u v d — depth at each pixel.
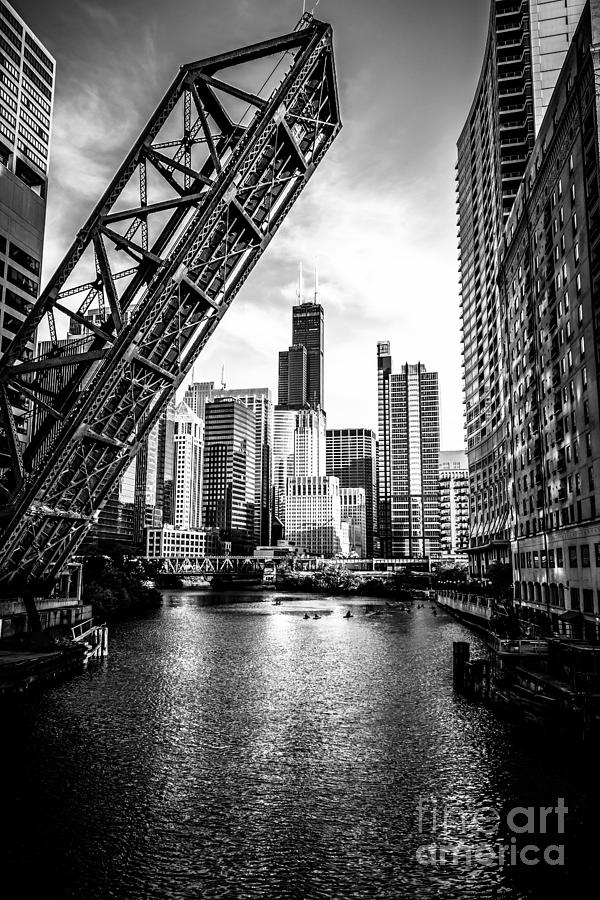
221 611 129.88
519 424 88.25
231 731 37.75
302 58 40.25
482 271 138.12
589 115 54.91
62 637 59.03
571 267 61.47
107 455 44.66
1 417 42.06
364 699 46.12
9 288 105.25
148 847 23.31
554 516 69.25
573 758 32.47
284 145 42.47
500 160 112.69
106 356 40.34
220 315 44.59
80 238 41.19
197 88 41.62
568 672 41.16
